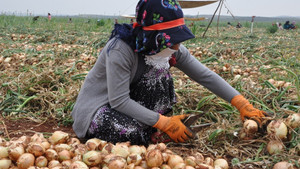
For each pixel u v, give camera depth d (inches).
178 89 119.1
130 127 78.7
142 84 81.5
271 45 257.4
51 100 117.6
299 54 215.3
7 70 160.7
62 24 530.6
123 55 74.3
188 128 78.4
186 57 85.5
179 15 69.3
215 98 110.1
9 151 68.3
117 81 75.1
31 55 191.2
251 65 180.1
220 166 71.4
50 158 69.9
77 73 150.3
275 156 74.6
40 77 132.5
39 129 99.3
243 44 273.6
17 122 104.4
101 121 79.7
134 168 67.0
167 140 86.0
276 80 138.1
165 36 68.2
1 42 267.6
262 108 105.8
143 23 69.3
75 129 85.9
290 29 754.2
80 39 304.7
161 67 78.7
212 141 86.3
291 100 107.7
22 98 118.0
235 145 83.8
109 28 491.8
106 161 67.4
